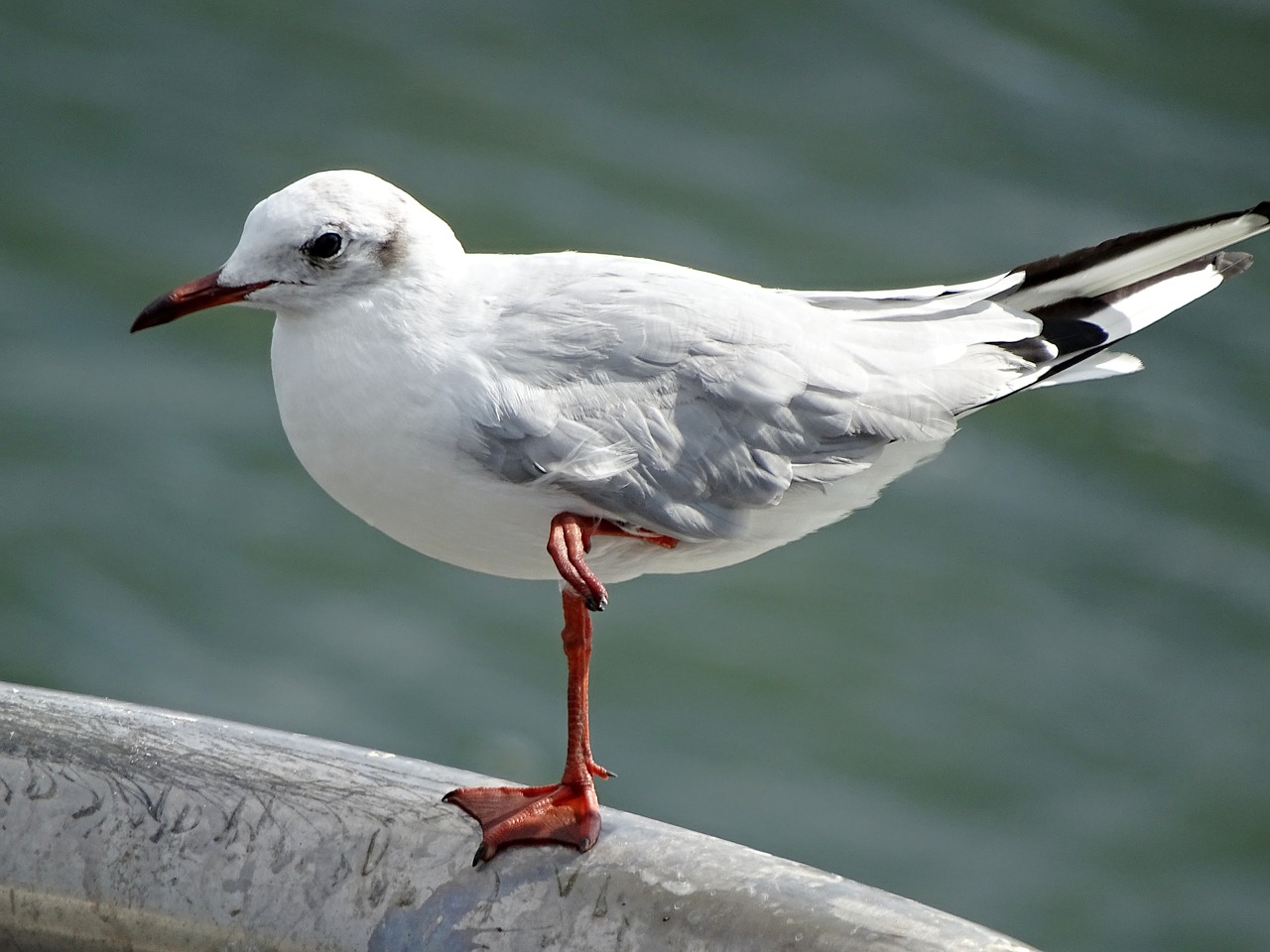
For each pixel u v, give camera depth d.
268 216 6.00
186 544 13.65
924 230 17.97
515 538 6.39
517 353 6.14
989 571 14.51
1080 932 11.55
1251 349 17.52
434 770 6.07
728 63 19.98
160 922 5.66
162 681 12.59
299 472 14.57
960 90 20.14
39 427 14.29
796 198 18.11
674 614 13.88
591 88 19.31
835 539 14.71
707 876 5.48
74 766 5.85
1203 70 21.33
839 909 5.26
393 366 6.01
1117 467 15.86
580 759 6.12
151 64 18.67
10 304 15.45
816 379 6.52
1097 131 19.84
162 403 14.85
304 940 5.59
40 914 5.73
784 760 12.63
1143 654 13.90
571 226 17.31
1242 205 18.83
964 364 6.91
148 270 16.05
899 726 12.95
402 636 13.33
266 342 15.77
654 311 6.36
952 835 12.22
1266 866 12.17
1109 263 7.26
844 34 20.73
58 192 16.75
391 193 6.10
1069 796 12.49
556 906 5.53
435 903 5.58
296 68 18.98
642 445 6.24
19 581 13.08
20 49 18.55
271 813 5.75
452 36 19.84
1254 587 14.60
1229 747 13.05
